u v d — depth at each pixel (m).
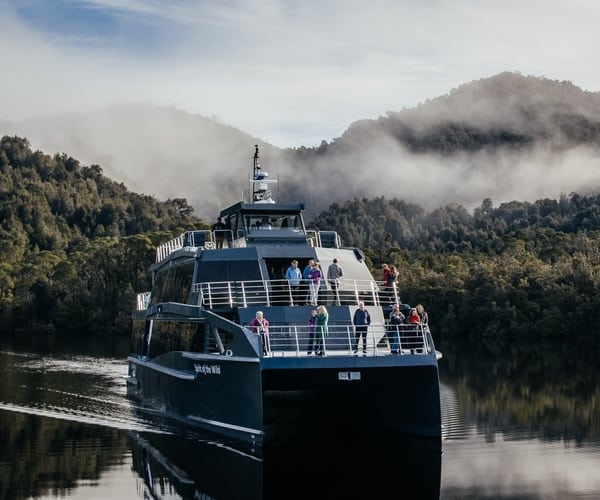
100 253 149.00
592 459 30.09
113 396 45.91
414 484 26.50
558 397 47.06
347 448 31.94
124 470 28.09
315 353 31.02
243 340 29.70
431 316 123.19
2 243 189.25
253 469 28.36
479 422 38.00
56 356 75.94
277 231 37.66
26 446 31.88
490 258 159.88
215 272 35.22
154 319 41.53
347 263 36.75
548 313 110.19
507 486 26.31
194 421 34.00
